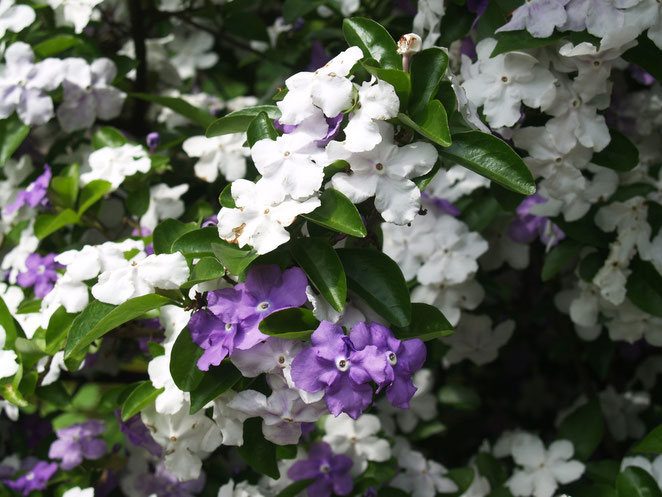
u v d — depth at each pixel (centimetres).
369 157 58
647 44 64
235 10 89
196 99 89
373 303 58
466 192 77
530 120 67
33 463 78
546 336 90
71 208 74
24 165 79
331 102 58
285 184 57
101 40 89
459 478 77
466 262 75
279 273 58
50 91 76
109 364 83
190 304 60
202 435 64
